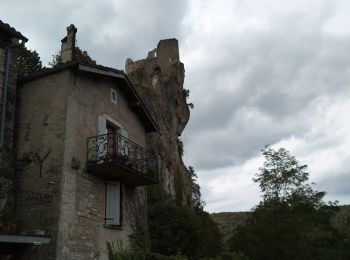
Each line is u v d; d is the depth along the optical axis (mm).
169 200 23891
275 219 24859
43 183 11211
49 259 10336
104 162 12070
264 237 22703
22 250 9656
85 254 11359
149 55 39250
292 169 29641
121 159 12367
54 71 12281
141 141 16203
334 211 34688
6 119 11594
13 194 11273
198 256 20328
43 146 11641
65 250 10641
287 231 23234
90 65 12602
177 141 36469
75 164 11523
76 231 11180
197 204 35531
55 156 11367
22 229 10797
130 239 13781
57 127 11672
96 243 11938
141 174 13336
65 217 10875
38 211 10922
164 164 29078
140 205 15023
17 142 12016
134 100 15398
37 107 12203
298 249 23016
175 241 19094
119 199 13438
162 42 38844
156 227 19406
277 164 30156
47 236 9578
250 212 28391
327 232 29719
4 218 10594
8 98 11766
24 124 12156
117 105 14539
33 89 12508
